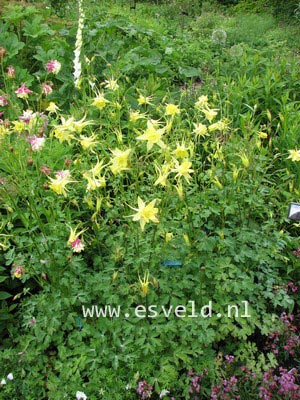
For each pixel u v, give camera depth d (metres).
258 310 2.69
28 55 4.99
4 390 2.43
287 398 2.25
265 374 2.34
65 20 5.73
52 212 2.69
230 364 2.47
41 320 2.48
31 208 2.61
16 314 2.73
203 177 2.95
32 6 5.21
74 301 2.46
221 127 2.96
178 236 2.69
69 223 2.62
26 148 2.84
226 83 4.82
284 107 4.09
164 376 2.37
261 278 2.79
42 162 3.02
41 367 2.47
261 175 3.25
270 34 8.52
